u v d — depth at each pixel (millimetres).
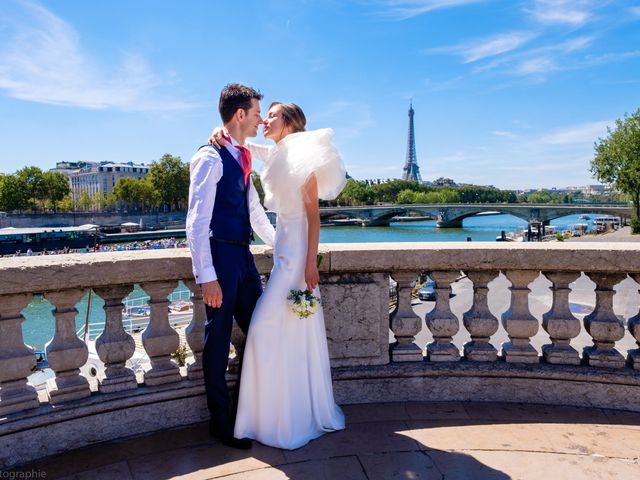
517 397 3568
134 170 175375
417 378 3605
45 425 2854
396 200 172625
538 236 81312
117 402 3037
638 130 53094
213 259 2891
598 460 2814
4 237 73125
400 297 3654
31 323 29766
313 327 3078
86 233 84375
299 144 2918
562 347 3619
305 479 2637
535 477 2648
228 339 2971
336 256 3455
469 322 3668
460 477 2648
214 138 2967
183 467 2750
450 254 3508
